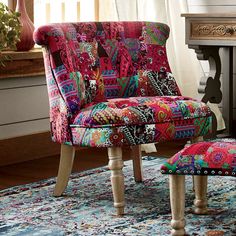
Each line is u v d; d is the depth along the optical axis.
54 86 2.93
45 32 2.88
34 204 2.99
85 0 4.31
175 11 4.43
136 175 3.35
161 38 3.25
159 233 2.55
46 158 4.05
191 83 4.51
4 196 3.12
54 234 2.56
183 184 2.41
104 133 2.71
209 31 3.98
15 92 3.90
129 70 3.15
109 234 2.55
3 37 3.50
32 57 3.85
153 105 2.82
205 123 2.95
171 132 2.82
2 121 3.84
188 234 2.52
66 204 2.98
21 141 3.94
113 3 4.28
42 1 4.13
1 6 3.57
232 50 4.40
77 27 3.04
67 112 2.84
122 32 3.18
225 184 3.28
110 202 3.00
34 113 4.04
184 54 4.48
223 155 2.31
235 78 4.54
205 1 4.59
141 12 4.28
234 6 4.47
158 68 3.20
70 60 2.91
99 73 3.05
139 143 2.74
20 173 3.65
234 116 4.57
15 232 2.59
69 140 2.86
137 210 2.86
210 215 2.76
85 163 3.86
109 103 2.83
